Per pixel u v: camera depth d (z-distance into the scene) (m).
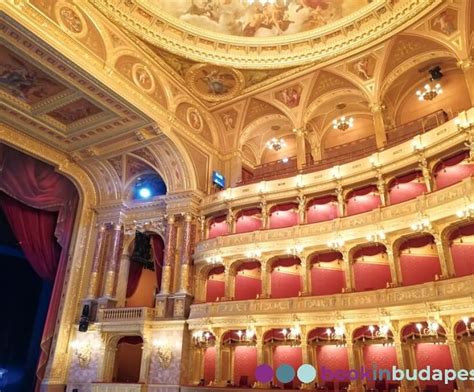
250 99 26.06
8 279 28.70
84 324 23.03
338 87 24.27
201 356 21.62
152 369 21.14
